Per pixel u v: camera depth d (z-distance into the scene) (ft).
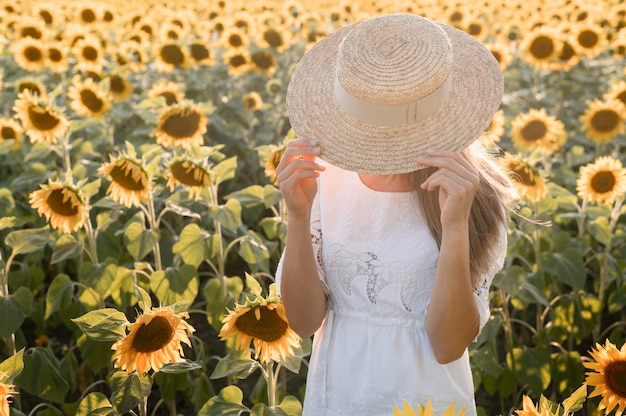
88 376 13.89
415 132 6.32
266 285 17.47
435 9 36.65
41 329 15.47
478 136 6.29
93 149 18.90
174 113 14.19
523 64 29.66
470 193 6.07
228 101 22.40
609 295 15.39
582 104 24.66
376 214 6.89
